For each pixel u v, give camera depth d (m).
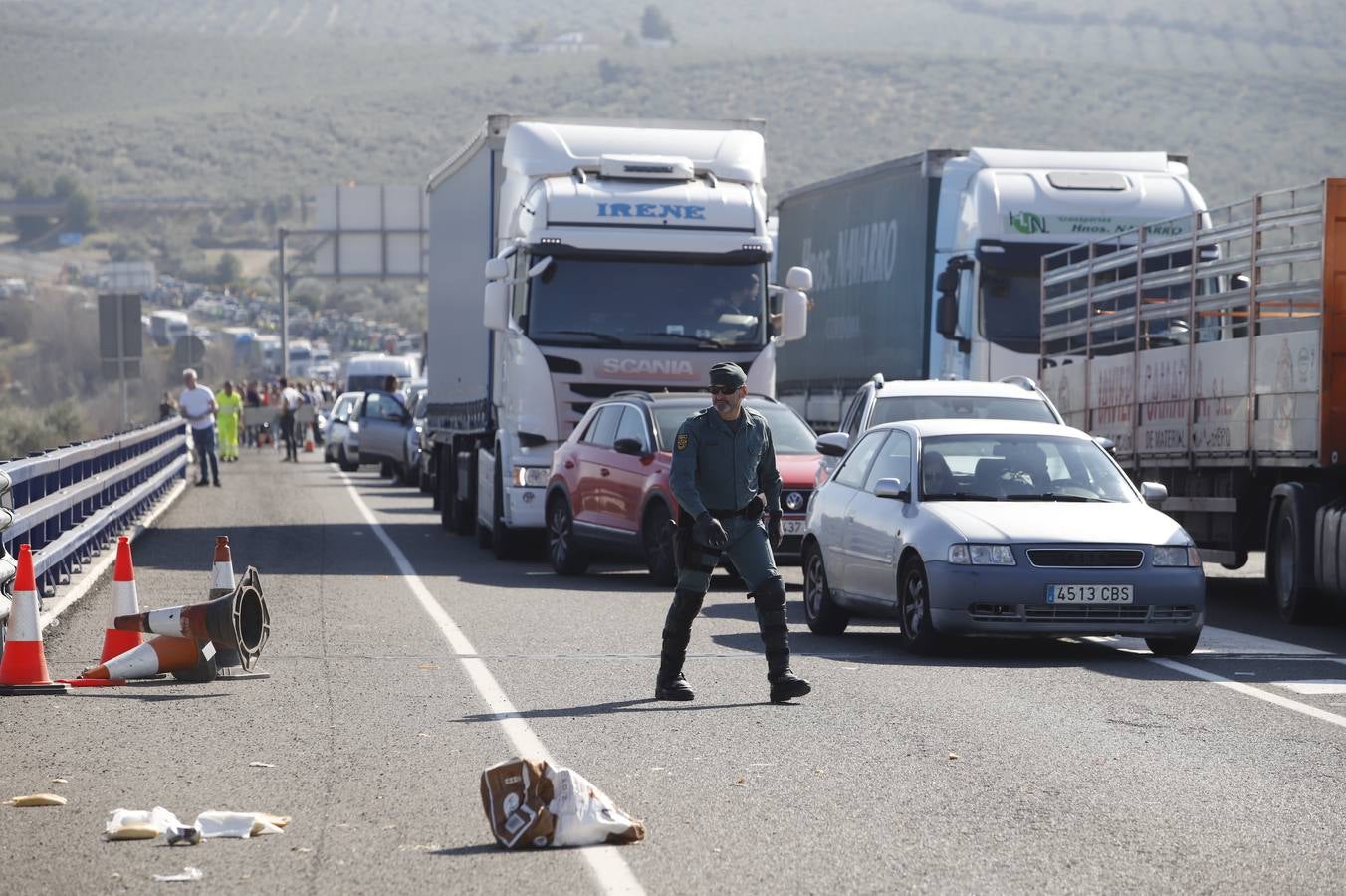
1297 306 22.86
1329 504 22.78
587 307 31.02
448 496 39.28
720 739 14.29
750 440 16.34
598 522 28.55
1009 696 16.53
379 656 19.05
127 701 16.11
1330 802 12.06
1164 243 27.20
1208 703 16.17
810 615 22.47
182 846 10.85
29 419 92.88
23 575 16.73
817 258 45.12
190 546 33.50
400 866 10.39
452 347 39.09
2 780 12.76
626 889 9.88
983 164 36.66
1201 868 10.37
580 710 15.68
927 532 19.53
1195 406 25.98
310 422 89.50
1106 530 19.34
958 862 10.48
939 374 37.06
